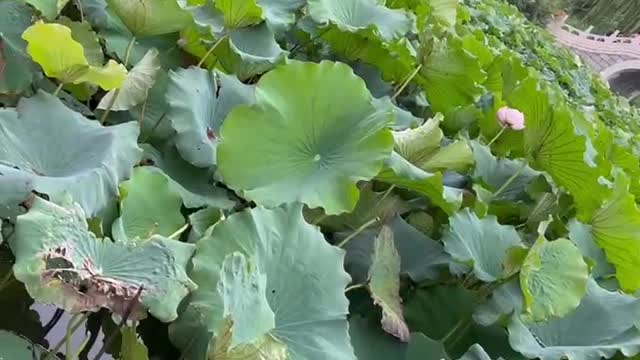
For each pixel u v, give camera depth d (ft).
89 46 8.06
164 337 6.56
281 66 7.25
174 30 8.58
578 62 48.49
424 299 8.05
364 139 7.30
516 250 7.86
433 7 14.46
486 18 36.19
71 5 8.79
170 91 7.83
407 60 10.82
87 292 5.28
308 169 7.28
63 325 6.56
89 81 7.09
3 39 7.31
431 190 8.20
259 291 6.25
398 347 7.35
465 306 7.97
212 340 5.65
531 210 10.24
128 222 6.75
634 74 100.63
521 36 39.04
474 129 11.53
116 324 6.28
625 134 34.09
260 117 7.09
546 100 10.05
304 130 7.27
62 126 6.50
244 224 6.55
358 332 7.36
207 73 8.36
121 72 6.95
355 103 7.44
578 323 8.31
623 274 10.58
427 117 11.37
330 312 6.58
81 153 6.41
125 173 6.51
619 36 100.32
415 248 8.45
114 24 8.57
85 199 5.92
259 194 6.98
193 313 6.02
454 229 8.26
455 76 10.64
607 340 8.08
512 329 7.50
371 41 10.50
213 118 8.38
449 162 9.09
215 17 9.29
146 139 8.00
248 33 9.53
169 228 6.95
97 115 7.89
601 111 40.47
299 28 10.50
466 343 7.83
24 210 5.79
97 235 6.05
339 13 10.39
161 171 7.20
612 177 10.96
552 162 10.27
